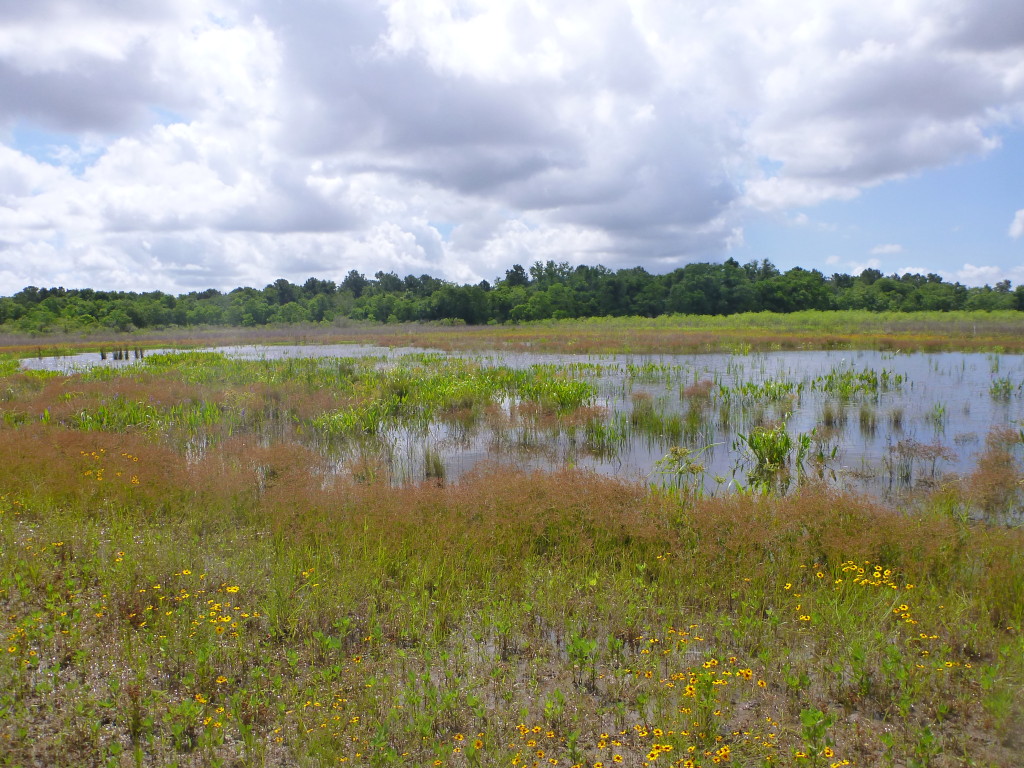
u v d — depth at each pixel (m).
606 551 5.84
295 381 15.91
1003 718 3.35
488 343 30.33
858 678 3.72
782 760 3.19
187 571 4.98
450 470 9.18
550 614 4.64
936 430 10.72
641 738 3.37
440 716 3.54
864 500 6.17
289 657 3.91
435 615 4.61
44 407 12.95
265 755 3.27
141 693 3.69
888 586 4.95
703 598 4.90
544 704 3.68
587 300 67.06
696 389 13.88
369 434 11.32
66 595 4.76
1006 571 4.88
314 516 6.36
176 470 7.54
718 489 8.02
